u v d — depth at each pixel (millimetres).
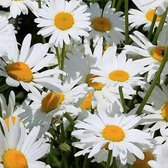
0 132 756
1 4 1003
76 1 967
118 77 874
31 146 769
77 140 888
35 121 864
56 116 868
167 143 797
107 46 1034
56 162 896
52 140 884
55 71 864
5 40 827
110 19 1052
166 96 926
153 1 919
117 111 871
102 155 825
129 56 973
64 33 938
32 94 878
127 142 798
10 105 874
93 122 820
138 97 971
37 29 1078
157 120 906
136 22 1044
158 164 773
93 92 923
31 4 1015
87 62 956
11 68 835
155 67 936
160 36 974
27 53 873
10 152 762
